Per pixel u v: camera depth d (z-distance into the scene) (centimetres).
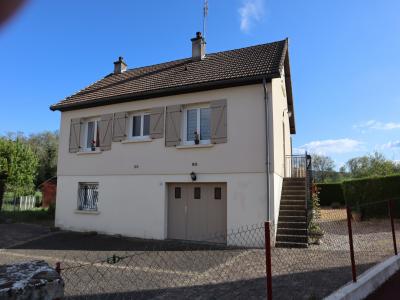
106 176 1527
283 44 1520
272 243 1143
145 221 1405
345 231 1434
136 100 1495
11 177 2270
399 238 1223
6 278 258
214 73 1411
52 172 4884
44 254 1101
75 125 1648
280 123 1451
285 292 614
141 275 791
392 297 613
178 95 1401
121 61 1989
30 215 2038
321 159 5656
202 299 607
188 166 1339
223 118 1295
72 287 706
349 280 671
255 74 1242
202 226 1318
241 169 1242
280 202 1318
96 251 1134
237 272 795
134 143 1472
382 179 1705
